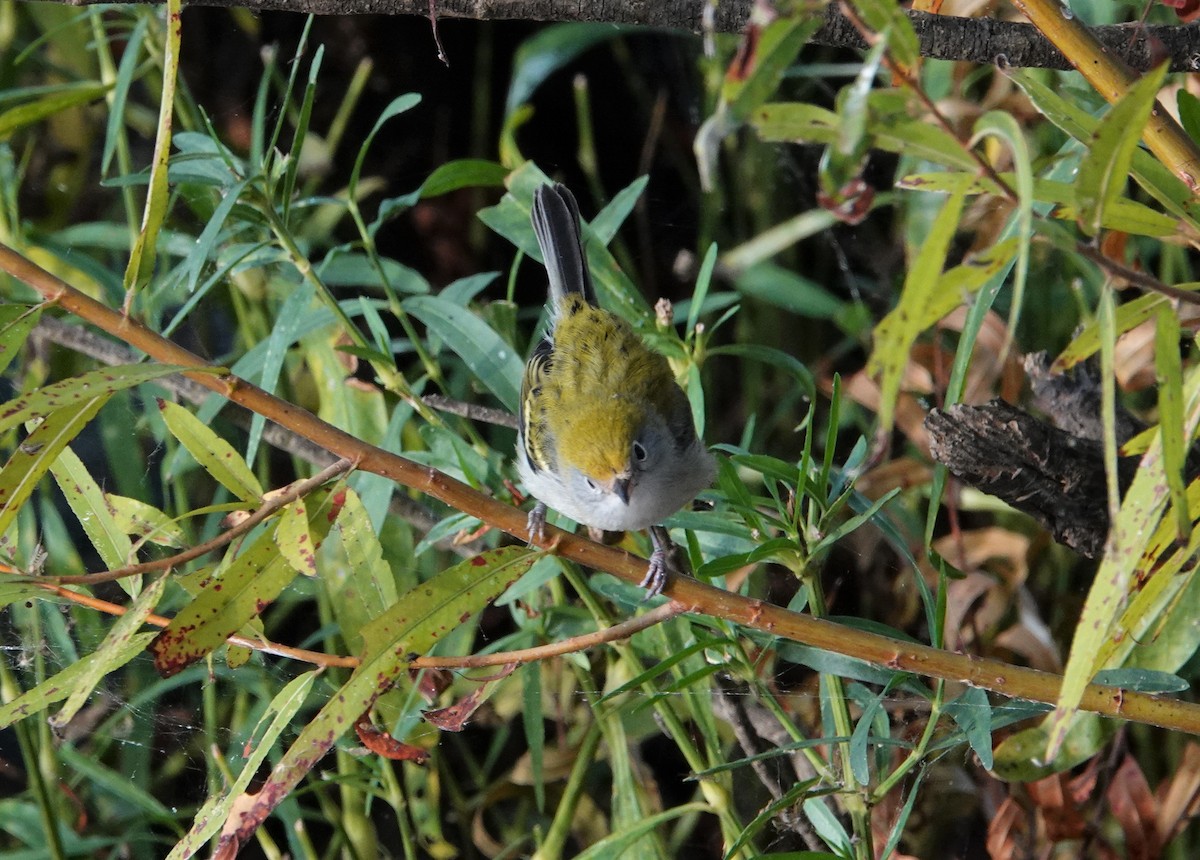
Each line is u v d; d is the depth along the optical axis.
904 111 3.24
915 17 5.41
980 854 8.11
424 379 7.25
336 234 11.03
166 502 8.73
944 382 8.32
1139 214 4.27
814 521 5.70
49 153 10.48
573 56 10.19
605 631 4.84
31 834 7.96
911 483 8.49
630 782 7.34
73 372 9.30
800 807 6.16
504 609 9.36
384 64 11.21
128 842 8.15
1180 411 3.41
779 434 10.07
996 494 5.66
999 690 4.86
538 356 7.08
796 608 5.85
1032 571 8.55
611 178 11.43
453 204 11.10
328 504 4.52
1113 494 3.27
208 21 10.88
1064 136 8.11
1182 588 5.00
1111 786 7.28
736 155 10.59
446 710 5.08
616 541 7.64
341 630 7.03
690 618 6.00
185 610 4.39
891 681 5.32
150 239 4.30
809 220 9.72
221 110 10.92
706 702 6.84
